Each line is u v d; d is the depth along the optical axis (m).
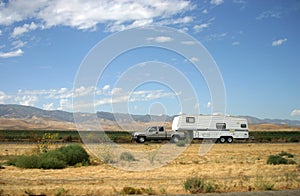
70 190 13.20
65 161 21.38
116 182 15.30
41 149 25.91
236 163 23.08
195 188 13.43
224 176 17.33
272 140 58.59
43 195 12.52
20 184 14.44
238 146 41.12
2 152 29.27
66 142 45.31
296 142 54.59
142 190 13.19
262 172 18.77
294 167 21.02
